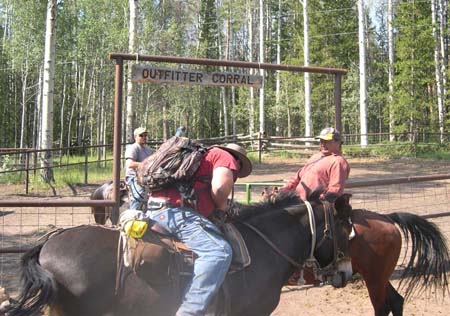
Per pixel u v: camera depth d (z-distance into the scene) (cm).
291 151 2673
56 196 1444
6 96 4519
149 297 361
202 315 355
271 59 5075
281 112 4075
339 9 4016
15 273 720
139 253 359
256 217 425
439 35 3625
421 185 1662
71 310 355
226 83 685
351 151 2677
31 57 3547
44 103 1744
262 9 3444
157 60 654
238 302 388
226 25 4616
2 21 4412
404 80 3388
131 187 601
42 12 3441
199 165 376
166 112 3947
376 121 5300
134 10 2209
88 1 3441
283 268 416
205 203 379
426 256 534
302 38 3981
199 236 364
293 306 636
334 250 436
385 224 536
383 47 6031
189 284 365
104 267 361
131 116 2169
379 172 2011
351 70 4588
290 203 441
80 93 4541
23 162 2022
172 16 3553
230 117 5012
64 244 364
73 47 3962
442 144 2838
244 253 387
